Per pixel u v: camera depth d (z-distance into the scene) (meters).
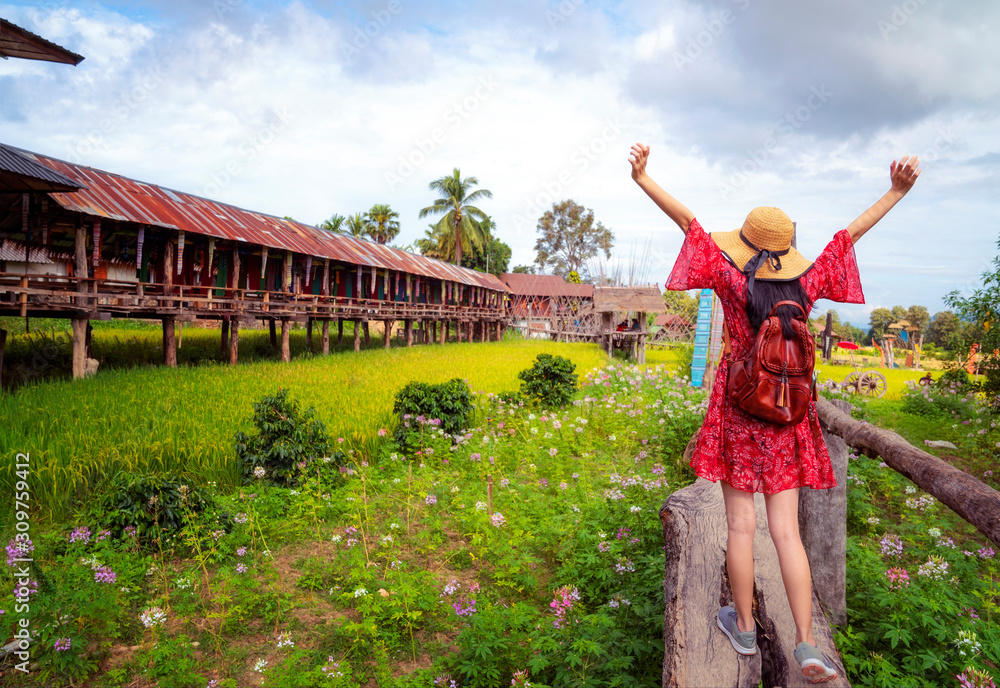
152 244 18.53
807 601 2.24
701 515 3.36
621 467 7.50
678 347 38.00
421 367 18.25
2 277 13.23
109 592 4.43
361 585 4.82
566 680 3.42
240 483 7.09
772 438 2.28
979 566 4.86
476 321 45.41
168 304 16.44
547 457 8.01
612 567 4.68
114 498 5.61
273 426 7.20
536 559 5.14
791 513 2.30
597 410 10.65
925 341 57.25
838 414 4.13
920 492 6.68
